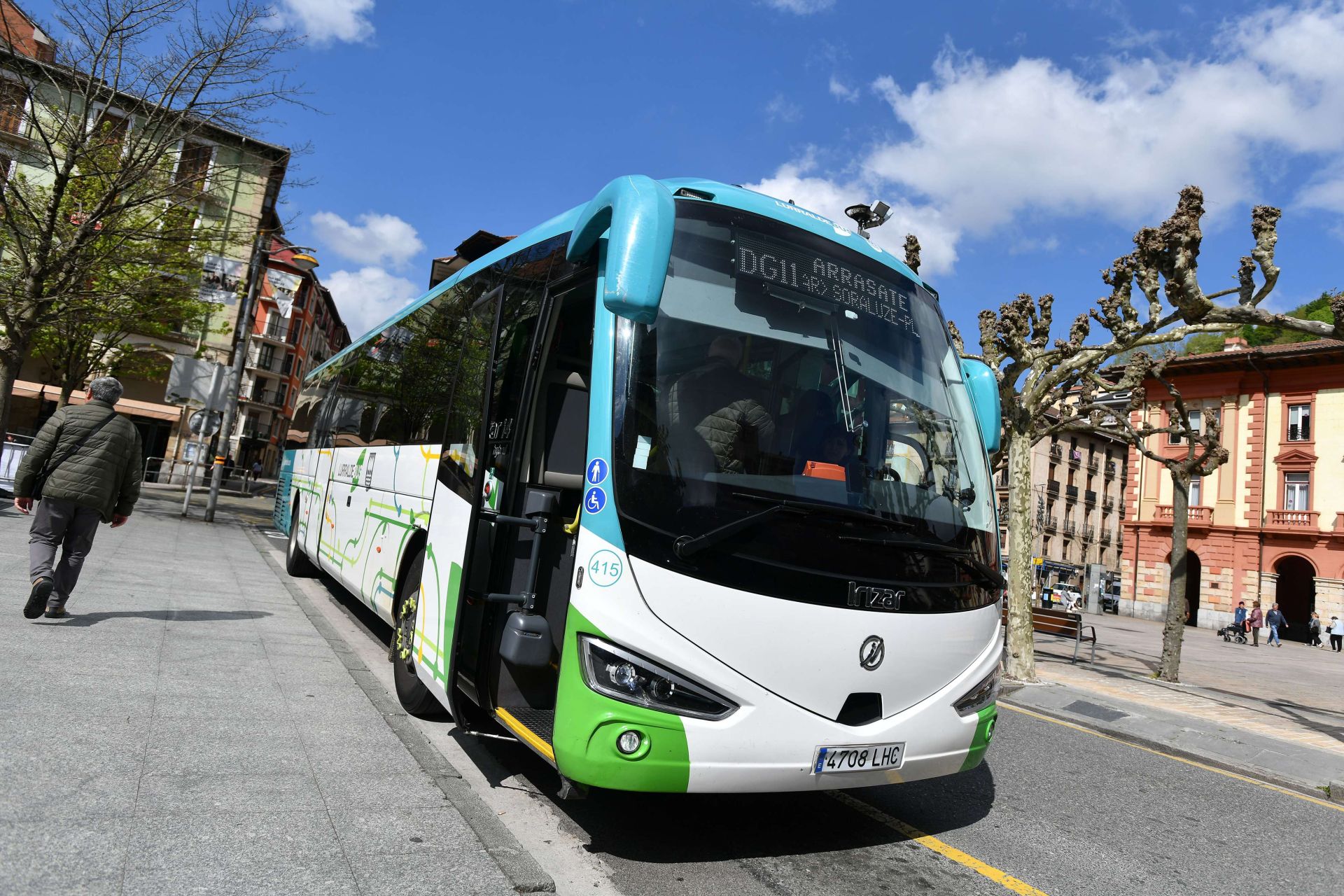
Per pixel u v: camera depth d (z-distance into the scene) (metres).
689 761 3.34
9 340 13.73
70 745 3.88
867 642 3.69
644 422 3.57
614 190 3.56
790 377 3.98
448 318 6.26
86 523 6.25
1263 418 42.53
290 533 11.36
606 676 3.36
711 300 3.94
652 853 3.85
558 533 4.21
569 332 4.35
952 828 4.81
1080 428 15.50
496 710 4.18
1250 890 4.46
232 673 5.60
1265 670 21.53
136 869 2.88
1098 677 13.21
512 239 5.71
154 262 15.82
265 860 3.06
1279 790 7.08
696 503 3.49
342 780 3.95
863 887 3.79
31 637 5.68
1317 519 40.44
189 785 3.65
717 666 3.41
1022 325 11.87
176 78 13.93
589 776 3.33
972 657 4.11
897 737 3.75
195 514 19.34
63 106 13.91
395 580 5.91
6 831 3.00
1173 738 8.60
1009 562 11.64
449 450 5.32
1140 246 10.20
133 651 5.73
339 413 9.37
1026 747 7.44
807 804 4.87
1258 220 9.51
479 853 3.36
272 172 18.17
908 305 4.71
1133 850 4.86
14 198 14.16
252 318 19.69
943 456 4.36
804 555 3.62
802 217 4.59
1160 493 45.97
